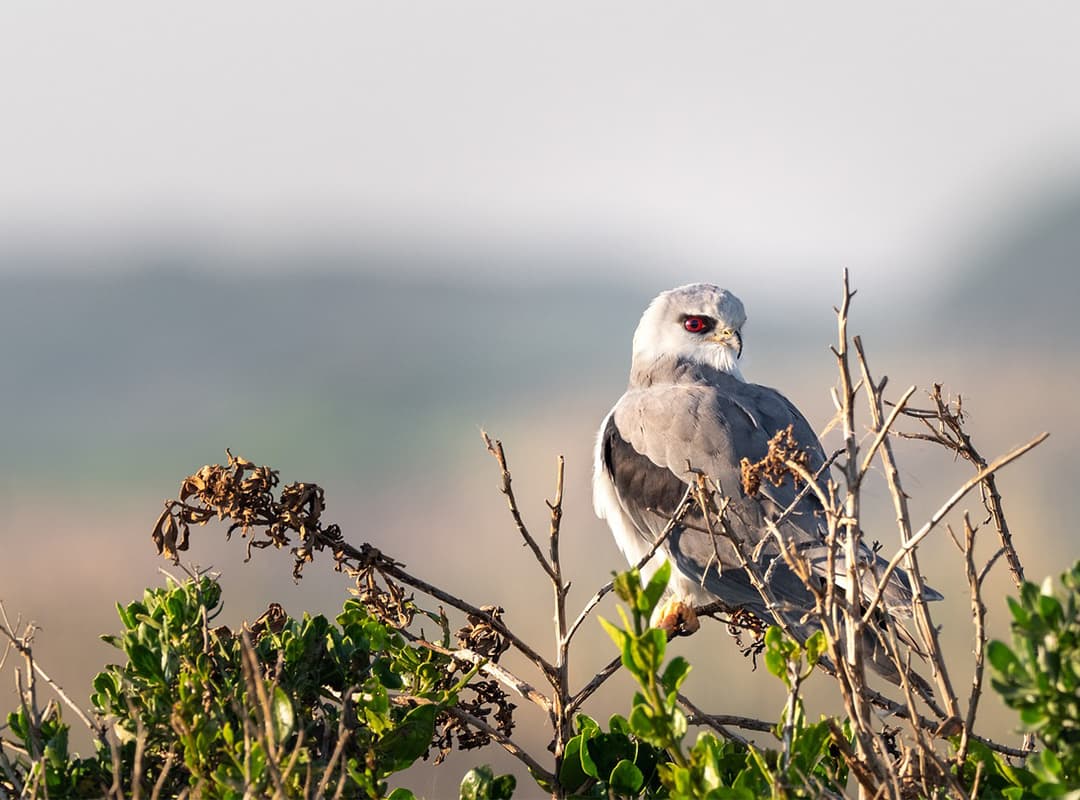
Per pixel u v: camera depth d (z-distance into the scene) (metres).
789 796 6.04
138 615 7.20
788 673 6.40
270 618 7.80
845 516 6.48
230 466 7.54
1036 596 5.45
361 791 6.96
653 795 7.08
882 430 6.25
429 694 7.62
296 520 7.57
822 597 6.31
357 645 7.62
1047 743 5.58
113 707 6.99
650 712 5.96
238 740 6.57
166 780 6.73
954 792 6.23
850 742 6.89
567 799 7.19
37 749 6.71
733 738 7.16
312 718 7.35
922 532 6.13
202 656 6.92
